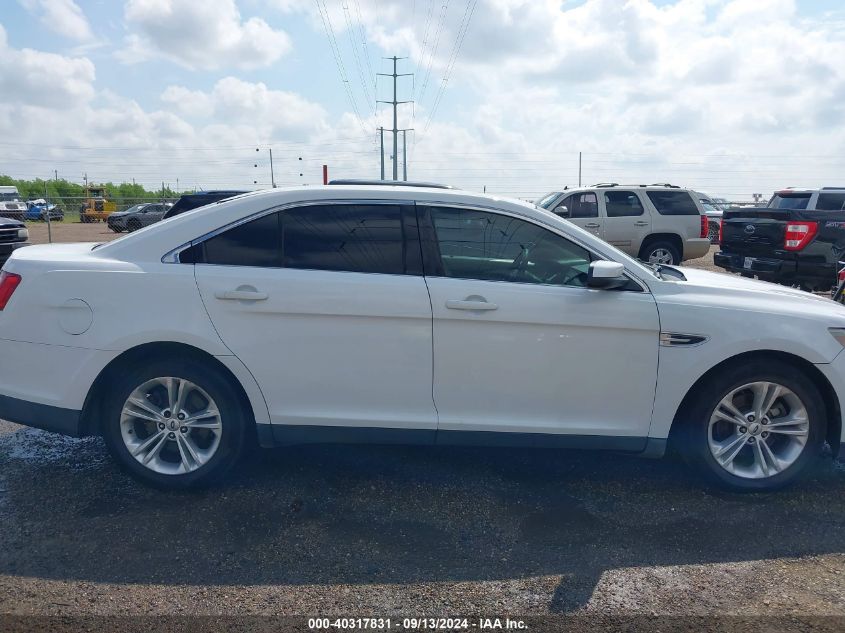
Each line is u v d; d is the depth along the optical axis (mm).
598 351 3934
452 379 3932
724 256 11062
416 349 3902
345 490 4094
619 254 4082
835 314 4105
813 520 3801
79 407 3889
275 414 3943
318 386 3920
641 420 4012
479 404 3963
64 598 3000
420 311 3861
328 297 3848
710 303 4000
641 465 4539
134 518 3715
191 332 3826
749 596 3068
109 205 33375
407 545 3484
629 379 3963
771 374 3992
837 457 4105
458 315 3869
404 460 4547
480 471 4398
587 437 4008
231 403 3957
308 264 3941
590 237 4082
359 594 3062
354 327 3883
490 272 3998
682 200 14750
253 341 3863
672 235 14734
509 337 3904
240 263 3945
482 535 3596
